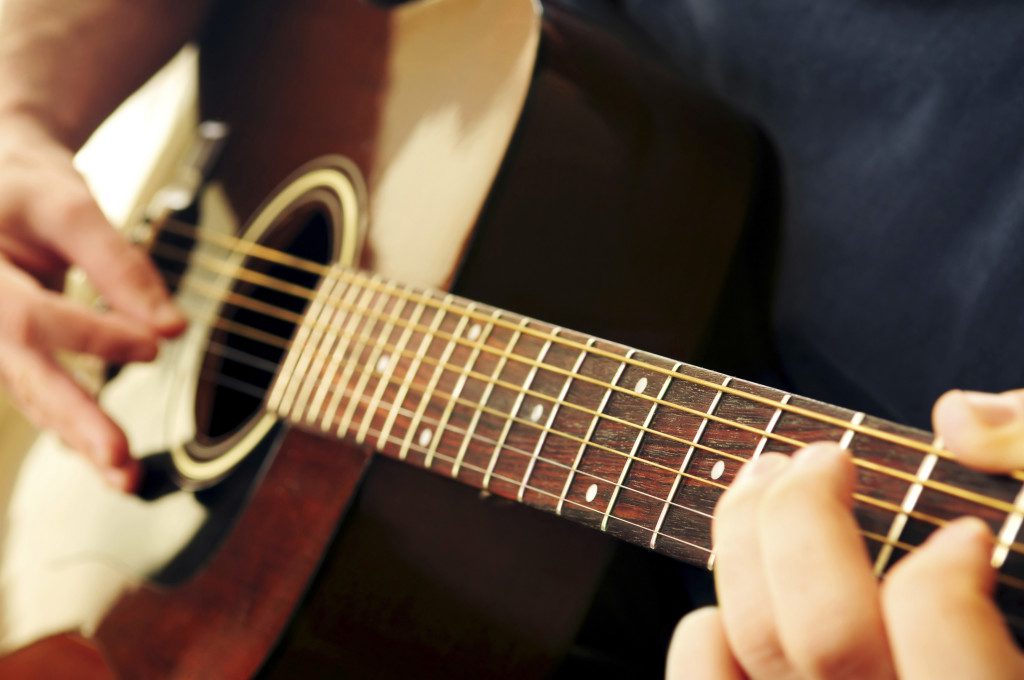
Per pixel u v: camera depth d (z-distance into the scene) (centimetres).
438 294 69
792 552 53
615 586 72
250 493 74
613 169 73
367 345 71
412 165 75
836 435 57
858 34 76
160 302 80
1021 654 51
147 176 94
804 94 77
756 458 56
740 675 56
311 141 83
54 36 90
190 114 94
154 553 77
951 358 72
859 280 75
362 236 76
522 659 69
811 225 76
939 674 51
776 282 77
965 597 51
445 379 67
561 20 74
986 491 54
